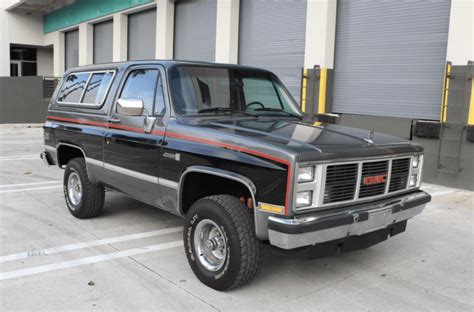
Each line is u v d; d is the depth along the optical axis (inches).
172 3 658.2
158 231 226.1
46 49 1195.9
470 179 335.0
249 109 201.6
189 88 189.3
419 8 379.2
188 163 168.2
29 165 415.2
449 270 186.9
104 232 223.3
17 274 172.1
